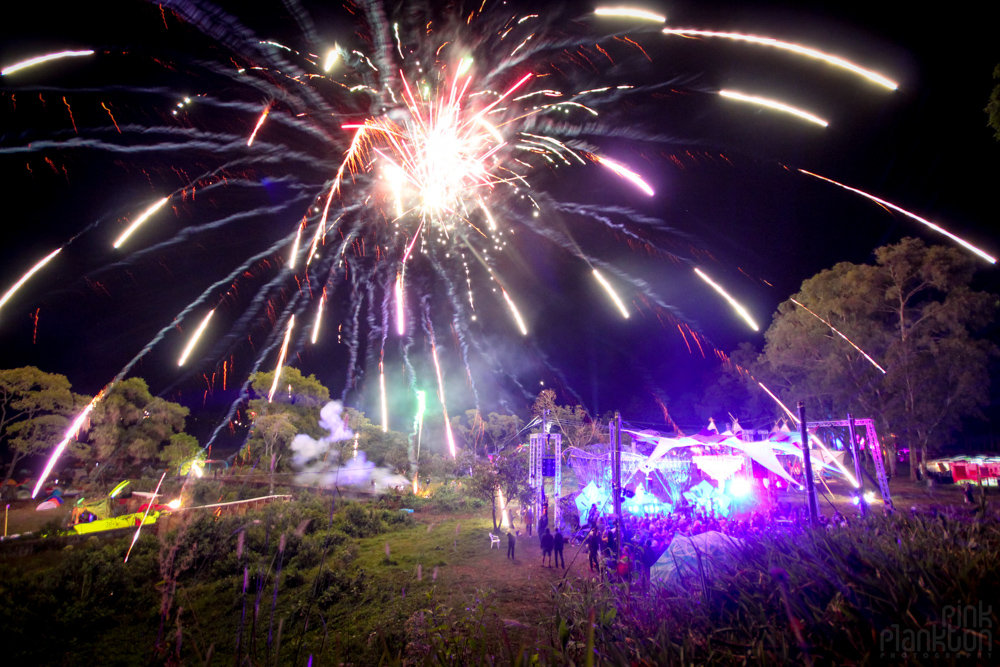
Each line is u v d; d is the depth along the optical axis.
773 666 2.70
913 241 37.38
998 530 3.86
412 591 13.99
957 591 2.84
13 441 32.75
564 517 22.92
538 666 3.60
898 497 27.61
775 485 24.41
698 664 2.90
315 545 19.27
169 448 36.53
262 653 10.08
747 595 3.38
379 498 34.16
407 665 6.58
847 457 27.59
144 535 19.47
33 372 33.81
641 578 4.62
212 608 13.54
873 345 37.81
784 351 41.78
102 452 34.19
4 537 21.05
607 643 3.22
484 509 31.34
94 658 11.16
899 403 37.06
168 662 9.69
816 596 3.25
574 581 6.11
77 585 14.27
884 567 3.16
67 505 30.73
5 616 12.26
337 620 12.07
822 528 4.19
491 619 9.12
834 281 40.19
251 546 18.39
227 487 33.19
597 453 24.31
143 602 13.95
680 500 22.23
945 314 35.97
